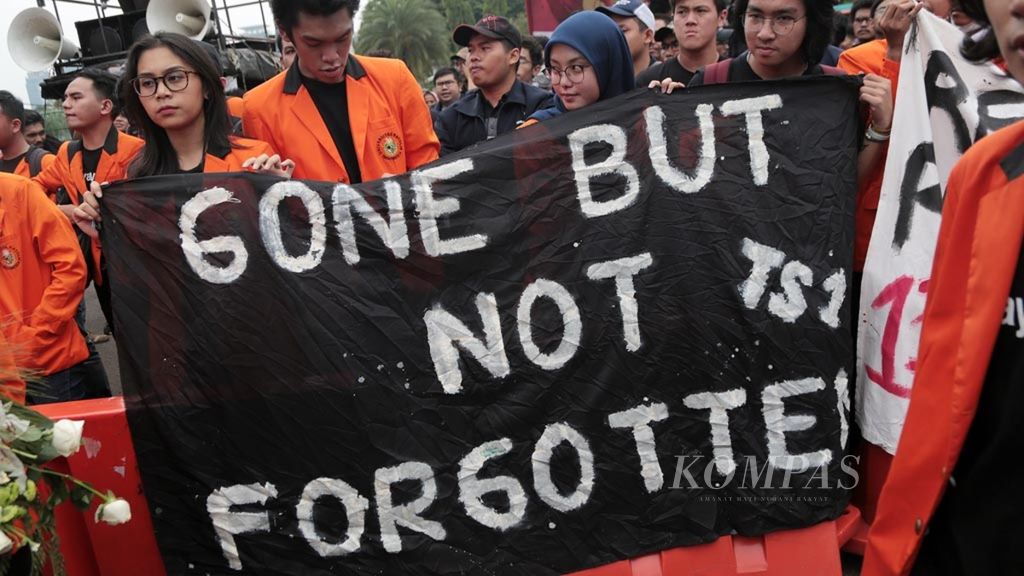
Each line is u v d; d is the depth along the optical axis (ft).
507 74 17.83
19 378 7.64
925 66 9.87
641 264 9.54
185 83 10.23
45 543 7.36
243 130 11.60
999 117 9.67
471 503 9.29
